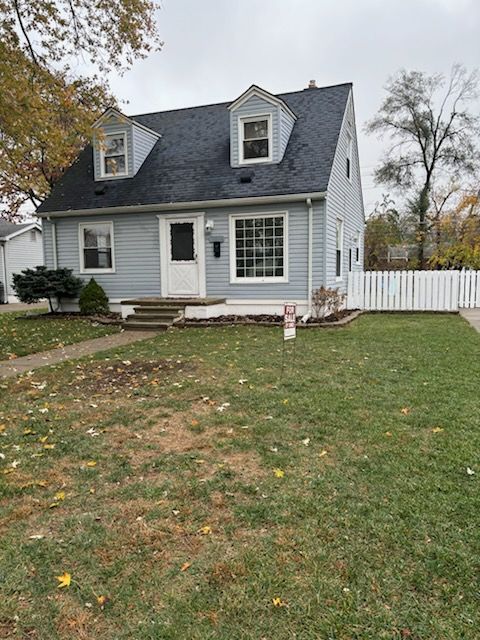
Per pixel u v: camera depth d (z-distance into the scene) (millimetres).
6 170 8930
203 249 11367
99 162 12594
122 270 12266
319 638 1611
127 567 2018
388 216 27297
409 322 10297
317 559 2037
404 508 2432
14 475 2947
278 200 10312
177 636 1633
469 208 22344
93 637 1641
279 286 10852
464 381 4855
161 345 7785
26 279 12445
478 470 2840
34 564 2051
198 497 2607
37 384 5254
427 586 1855
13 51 7879
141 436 3572
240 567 1993
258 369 5695
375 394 4477
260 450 3242
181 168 12078
